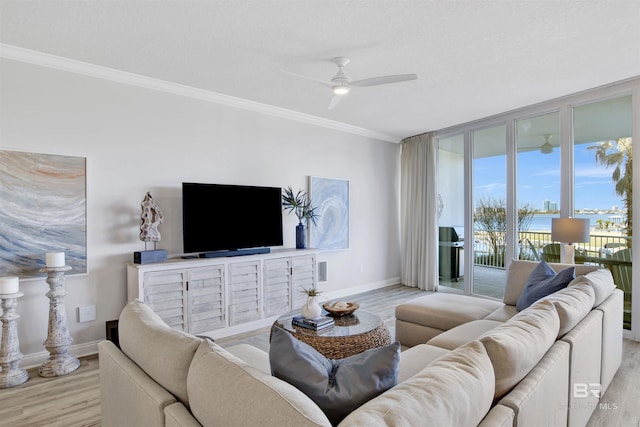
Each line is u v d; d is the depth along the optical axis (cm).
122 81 338
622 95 369
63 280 286
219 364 111
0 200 280
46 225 298
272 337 123
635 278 355
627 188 371
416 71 332
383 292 562
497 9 232
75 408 229
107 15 237
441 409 95
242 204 404
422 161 587
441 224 579
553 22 248
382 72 334
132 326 155
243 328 375
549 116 436
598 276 259
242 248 403
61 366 278
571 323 181
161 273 322
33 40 272
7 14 235
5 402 236
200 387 108
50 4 224
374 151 589
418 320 301
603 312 227
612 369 253
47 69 301
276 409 88
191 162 383
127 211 341
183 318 335
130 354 151
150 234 334
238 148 421
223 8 229
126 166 341
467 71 333
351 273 554
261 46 282
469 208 529
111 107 333
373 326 261
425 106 443
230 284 366
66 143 310
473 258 527
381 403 92
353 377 110
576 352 173
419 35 265
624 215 373
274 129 455
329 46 282
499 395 127
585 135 401
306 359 115
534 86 374
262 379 101
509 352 127
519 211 468
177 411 112
